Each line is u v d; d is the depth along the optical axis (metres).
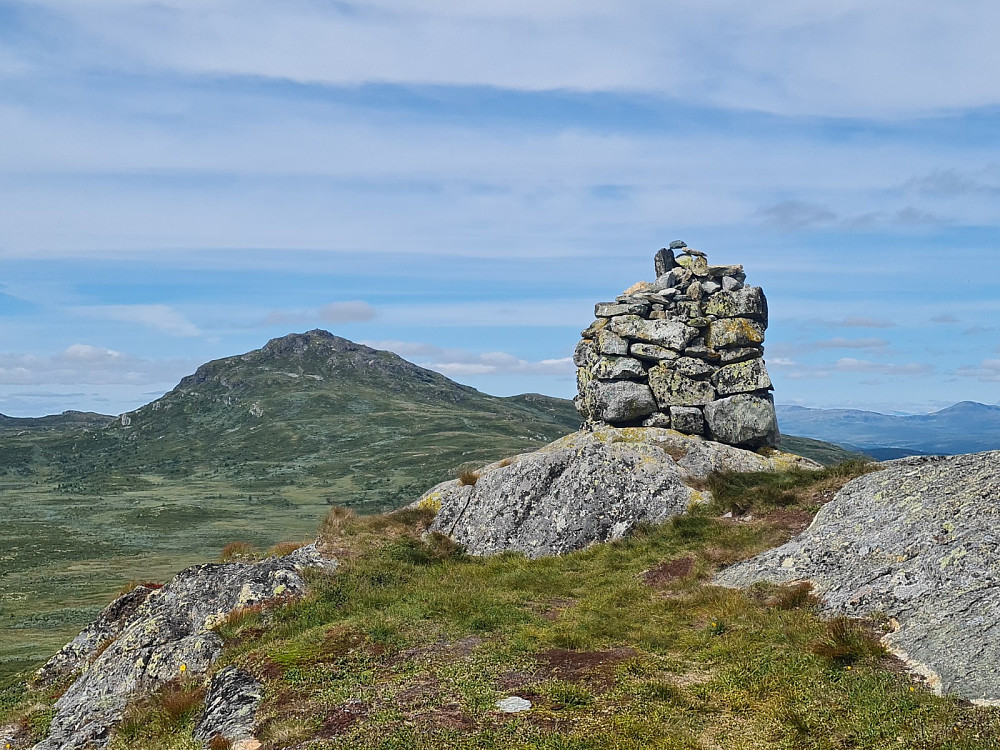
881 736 11.91
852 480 24.50
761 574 21.28
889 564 18.50
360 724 14.28
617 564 25.75
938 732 11.56
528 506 30.08
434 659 17.92
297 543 30.67
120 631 26.25
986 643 13.79
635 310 39.19
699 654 17.11
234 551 31.55
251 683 17.88
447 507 31.80
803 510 25.92
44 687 25.89
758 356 37.59
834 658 15.42
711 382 37.16
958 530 17.97
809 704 13.48
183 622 23.61
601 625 19.41
